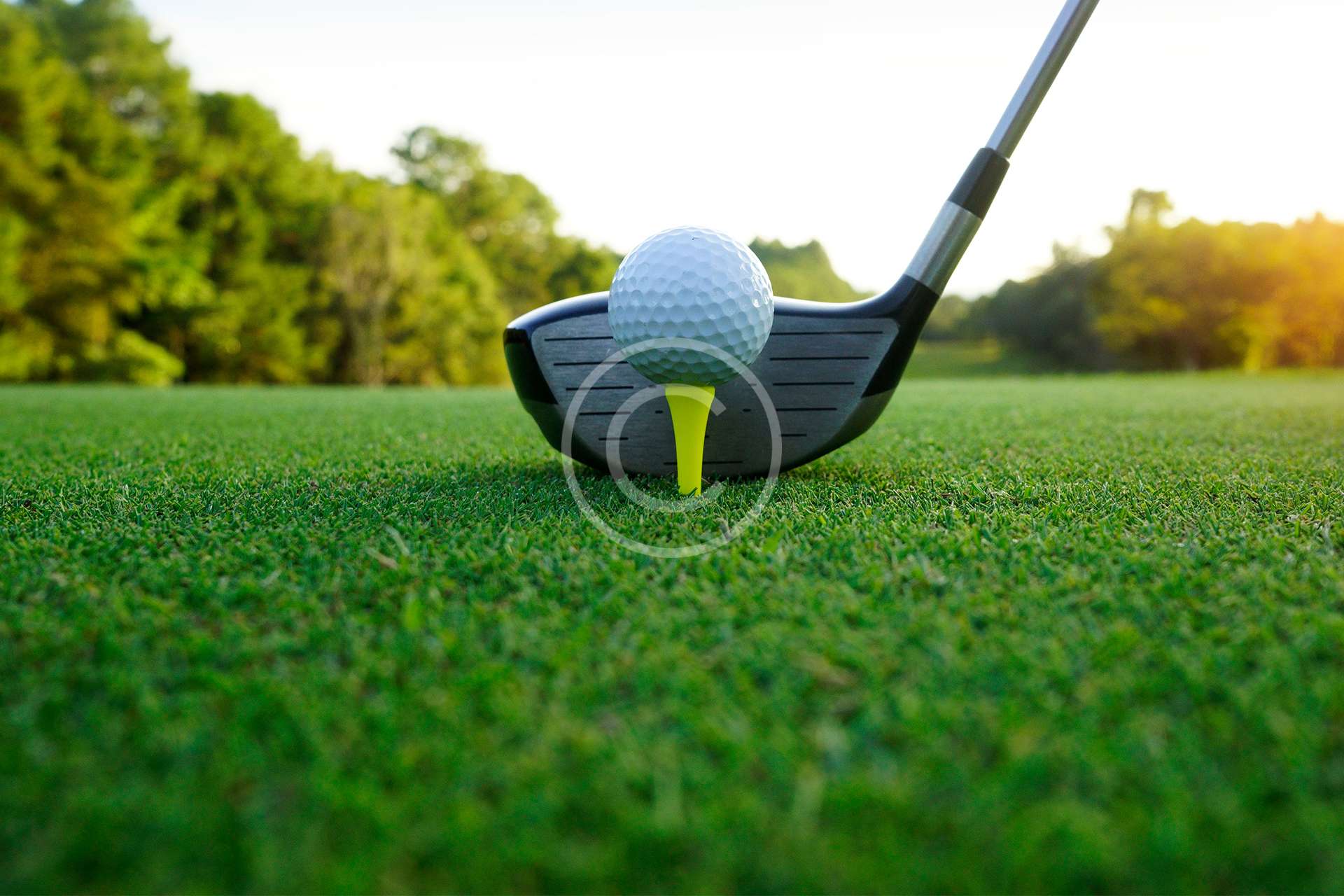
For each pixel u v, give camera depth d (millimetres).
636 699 147
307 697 148
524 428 506
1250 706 140
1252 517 246
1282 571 198
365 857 108
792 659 158
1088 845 107
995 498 268
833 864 106
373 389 1319
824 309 281
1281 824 112
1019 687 148
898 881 104
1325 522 239
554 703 145
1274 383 1322
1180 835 108
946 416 576
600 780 122
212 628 175
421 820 115
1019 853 107
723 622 170
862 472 318
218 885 106
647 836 109
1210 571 198
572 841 111
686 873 106
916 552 210
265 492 286
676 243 254
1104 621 174
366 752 131
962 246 276
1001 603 181
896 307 279
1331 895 102
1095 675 153
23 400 861
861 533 224
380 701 146
